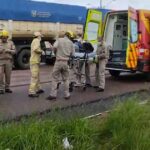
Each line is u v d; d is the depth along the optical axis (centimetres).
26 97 1168
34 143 601
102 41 1308
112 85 1449
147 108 809
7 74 1219
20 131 628
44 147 600
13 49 1220
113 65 1535
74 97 1184
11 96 1183
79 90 1306
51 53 2034
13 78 1609
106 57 1305
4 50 1193
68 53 1132
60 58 1123
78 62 1288
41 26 2091
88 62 1305
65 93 1154
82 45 1290
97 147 671
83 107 1023
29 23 2022
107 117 768
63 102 1102
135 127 708
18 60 2016
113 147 662
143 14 1509
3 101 1106
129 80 1588
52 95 1137
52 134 635
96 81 1341
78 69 1298
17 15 1955
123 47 1577
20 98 1152
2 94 1212
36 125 658
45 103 1084
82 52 1286
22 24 1991
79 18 2308
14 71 1927
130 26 1458
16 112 962
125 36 1578
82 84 1310
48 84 1434
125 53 1519
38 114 843
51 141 613
